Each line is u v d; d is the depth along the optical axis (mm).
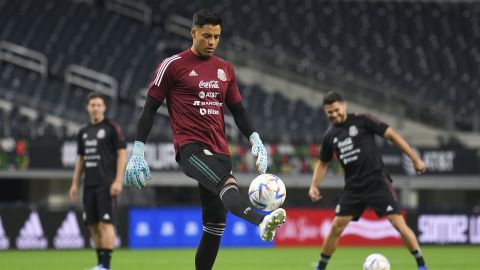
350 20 100500
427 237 64062
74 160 67062
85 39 91312
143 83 85812
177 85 22188
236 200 19859
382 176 32969
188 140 21953
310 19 99875
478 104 90312
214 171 21078
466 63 96000
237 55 92938
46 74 84688
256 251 58281
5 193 76375
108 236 35438
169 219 61469
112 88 82750
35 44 89500
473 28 101688
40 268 43250
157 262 47500
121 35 92812
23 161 66312
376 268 29953
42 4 95750
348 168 33156
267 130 79062
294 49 94250
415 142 76875
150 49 91125
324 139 33906
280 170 71438
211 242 23094
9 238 57969
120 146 35594
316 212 63906
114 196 35750
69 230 58812
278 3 101812
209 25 21781
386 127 32875
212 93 22219
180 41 93375
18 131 72500
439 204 83812
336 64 93000
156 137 68875
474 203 84625
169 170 68938
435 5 105188
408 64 94688
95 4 97500
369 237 63562
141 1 97562
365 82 90500
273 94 88062
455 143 76312
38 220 58500
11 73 84188
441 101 90062
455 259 51312
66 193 74750
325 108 33281
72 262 47312
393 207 32750
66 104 80875
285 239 63062
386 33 99125
